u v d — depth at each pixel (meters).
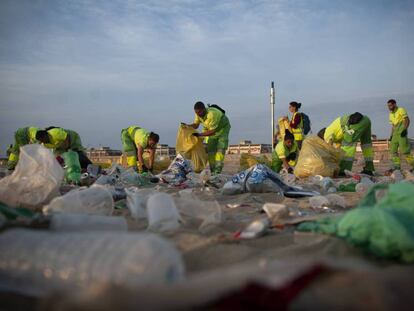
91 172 7.45
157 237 1.67
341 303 1.20
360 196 4.81
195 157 9.02
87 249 1.64
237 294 1.17
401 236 1.98
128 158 9.65
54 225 2.42
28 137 10.03
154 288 1.20
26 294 1.63
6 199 3.40
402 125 10.41
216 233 2.76
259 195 4.94
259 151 23.06
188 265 2.09
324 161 7.71
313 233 2.55
